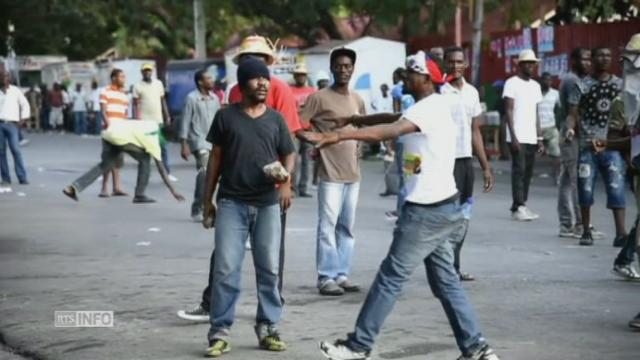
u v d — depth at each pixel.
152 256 15.73
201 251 16.19
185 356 10.02
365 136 8.98
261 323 10.17
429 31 42.22
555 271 14.18
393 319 11.30
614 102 15.34
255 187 9.95
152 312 11.91
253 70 9.92
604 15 31.88
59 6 61.69
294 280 13.72
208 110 19.38
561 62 31.67
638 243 11.46
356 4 41.31
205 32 54.25
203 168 19.39
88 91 58.47
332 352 9.19
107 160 21.64
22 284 13.59
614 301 12.19
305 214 20.61
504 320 11.23
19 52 71.12
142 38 62.75
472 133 13.58
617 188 15.77
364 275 14.06
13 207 21.73
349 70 12.79
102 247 16.58
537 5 40.03
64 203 22.47
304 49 40.91
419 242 9.08
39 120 59.41
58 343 10.61
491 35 35.88
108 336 10.85
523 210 19.59
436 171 9.09
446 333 10.70
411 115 9.03
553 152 22.39
